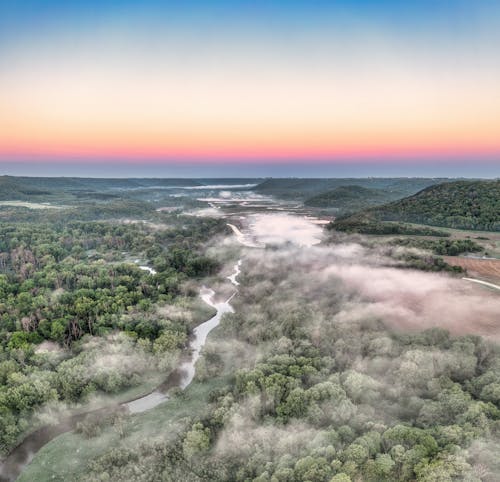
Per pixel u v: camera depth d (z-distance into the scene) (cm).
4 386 9694
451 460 5719
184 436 8269
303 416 8019
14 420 9081
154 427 9012
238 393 9306
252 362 11044
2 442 8638
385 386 8581
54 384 10050
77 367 10525
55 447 8600
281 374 9194
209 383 10700
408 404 7888
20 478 7938
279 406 8412
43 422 9269
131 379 10731
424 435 6366
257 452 7356
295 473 6272
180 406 9775
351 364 9738
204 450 7881
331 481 5697
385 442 6562
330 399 8100
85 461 8169
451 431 6369
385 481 5862
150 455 7944
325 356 10100
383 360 9594
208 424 8600
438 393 7862
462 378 8588
